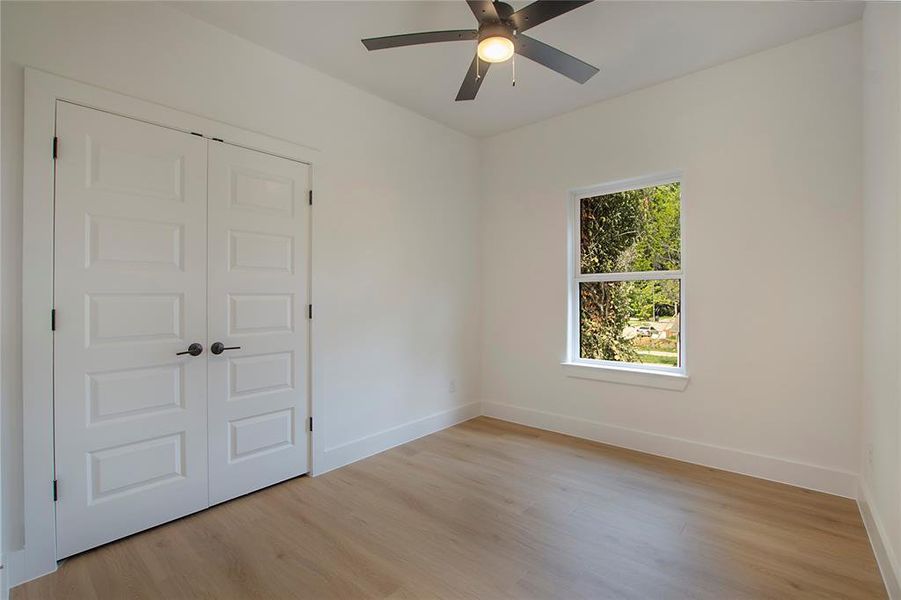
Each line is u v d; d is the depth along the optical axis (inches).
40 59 72.8
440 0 85.7
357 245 122.7
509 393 158.2
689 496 97.9
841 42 95.8
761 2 86.9
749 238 108.2
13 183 70.6
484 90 124.5
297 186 109.0
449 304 153.1
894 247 67.1
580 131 137.8
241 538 82.4
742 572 71.1
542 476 109.7
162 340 86.8
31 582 70.3
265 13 89.5
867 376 87.9
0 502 66.1
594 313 140.6
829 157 97.7
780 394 104.3
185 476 90.2
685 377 117.5
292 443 108.5
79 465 77.0
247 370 100.0
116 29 80.9
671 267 124.5
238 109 97.9
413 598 66.1
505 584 69.0
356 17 91.4
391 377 132.3
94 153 78.4
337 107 117.6
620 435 130.7
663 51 105.0
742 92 108.6
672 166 119.5
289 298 107.7
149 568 73.5
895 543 64.8
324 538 82.3
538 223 149.3
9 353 70.4
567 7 69.7
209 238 93.4
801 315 101.5
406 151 137.3
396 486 104.7
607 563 73.9
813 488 99.9
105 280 79.7
